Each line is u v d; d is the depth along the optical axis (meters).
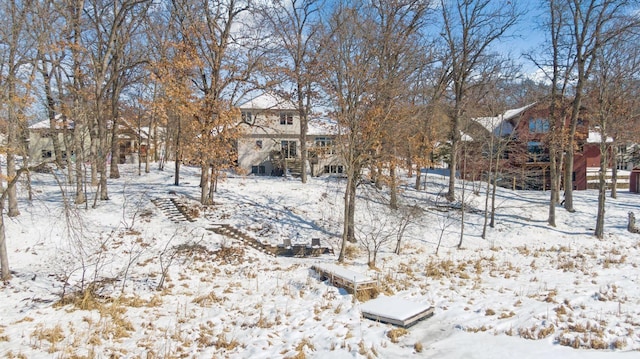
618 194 35.06
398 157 21.58
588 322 9.63
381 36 19.98
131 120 41.16
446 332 9.70
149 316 10.82
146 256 16.39
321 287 13.37
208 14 22.38
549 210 26.73
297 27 29.95
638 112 30.75
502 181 37.25
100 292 12.45
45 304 11.48
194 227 20.31
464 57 27.22
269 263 17.02
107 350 8.63
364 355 8.23
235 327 10.15
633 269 15.83
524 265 17.17
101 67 22.83
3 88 13.72
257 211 23.92
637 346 8.35
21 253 16.03
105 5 23.62
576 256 18.80
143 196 24.00
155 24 27.62
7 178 13.77
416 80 29.27
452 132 30.17
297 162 41.19
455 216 25.97
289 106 37.31
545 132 32.19
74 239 16.12
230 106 22.19
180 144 23.94
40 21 17.56
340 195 28.06
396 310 10.51
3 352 8.36
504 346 8.48
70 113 20.38
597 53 24.48
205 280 14.37
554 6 25.19
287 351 8.56
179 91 20.56
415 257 18.58
